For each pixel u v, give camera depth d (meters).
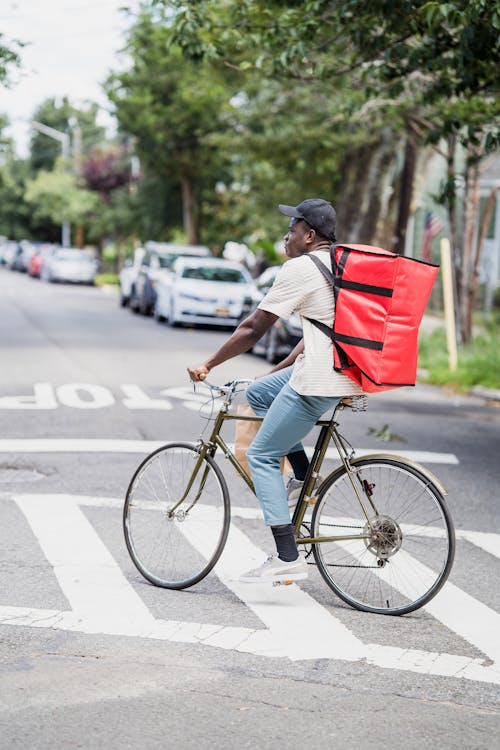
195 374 6.79
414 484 6.80
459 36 13.64
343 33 14.91
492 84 14.81
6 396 16.08
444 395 19.47
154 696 5.37
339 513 6.97
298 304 6.51
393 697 5.47
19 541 8.30
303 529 7.16
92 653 5.95
